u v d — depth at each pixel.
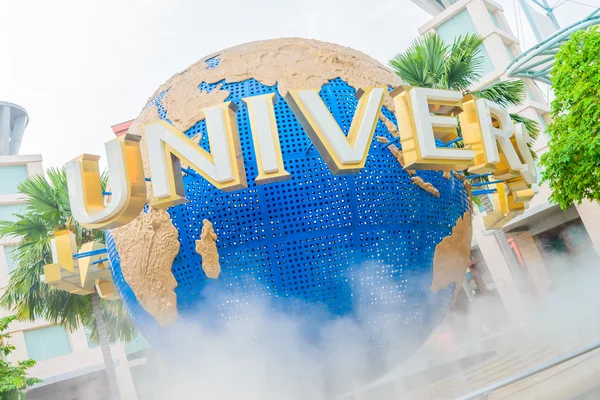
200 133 7.47
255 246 7.11
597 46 12.88
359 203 7.25
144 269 7.48
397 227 7.43
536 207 27.53
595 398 9.43
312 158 7.25
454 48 18.19
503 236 21.95
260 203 7.11
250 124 6.83
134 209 6.82
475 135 7.74
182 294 7.40
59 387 28.92
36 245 16.95
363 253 7.27
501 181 9.07
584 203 26.80
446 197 8.09
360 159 6.78
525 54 20.59
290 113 7.48
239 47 8.53
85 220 6.84
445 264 7.99
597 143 12.55
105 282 8.88
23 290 17.50
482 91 18.28
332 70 7.96
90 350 29.23
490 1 36.00
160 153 6.81
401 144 7.53
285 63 7.95
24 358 27.94
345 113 7.62
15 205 30.58
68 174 7.02
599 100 12.84
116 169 6.75
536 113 31.38
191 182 7.33
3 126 41.06
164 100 8.11
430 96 7.35
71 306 18.66
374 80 8.17
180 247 7.31
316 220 7.14
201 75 8.10
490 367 15.10
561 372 11.80
